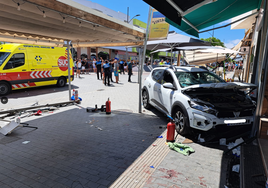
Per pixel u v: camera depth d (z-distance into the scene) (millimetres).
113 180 3059
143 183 2977
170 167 3441
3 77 9703
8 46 10266
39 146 4320
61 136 4906
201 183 2984
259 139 4199
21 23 5066
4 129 5043
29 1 3529
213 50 9617
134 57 41375
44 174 3230
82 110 7461
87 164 3551
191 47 12398
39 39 7492
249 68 9984
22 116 6602
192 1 3783
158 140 4656
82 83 14820
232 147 4195
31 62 10789
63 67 12609
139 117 6555
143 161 3656
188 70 5871
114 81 16203
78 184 2955
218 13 5508
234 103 4586
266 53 4160
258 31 7094
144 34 6816
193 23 5852
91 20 4766
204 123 4207
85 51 30016
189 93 4840
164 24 6375
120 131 5258
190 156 3854
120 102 8820
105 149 4168
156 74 6867
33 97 9797
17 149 4168
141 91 7621
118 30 5656
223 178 3121
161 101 5988
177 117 5000
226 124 4234
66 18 4652
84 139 4715
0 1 3535
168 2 3668
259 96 4297
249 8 5938
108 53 34188
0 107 7820
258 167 3326
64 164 3551
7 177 3145
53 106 7793
